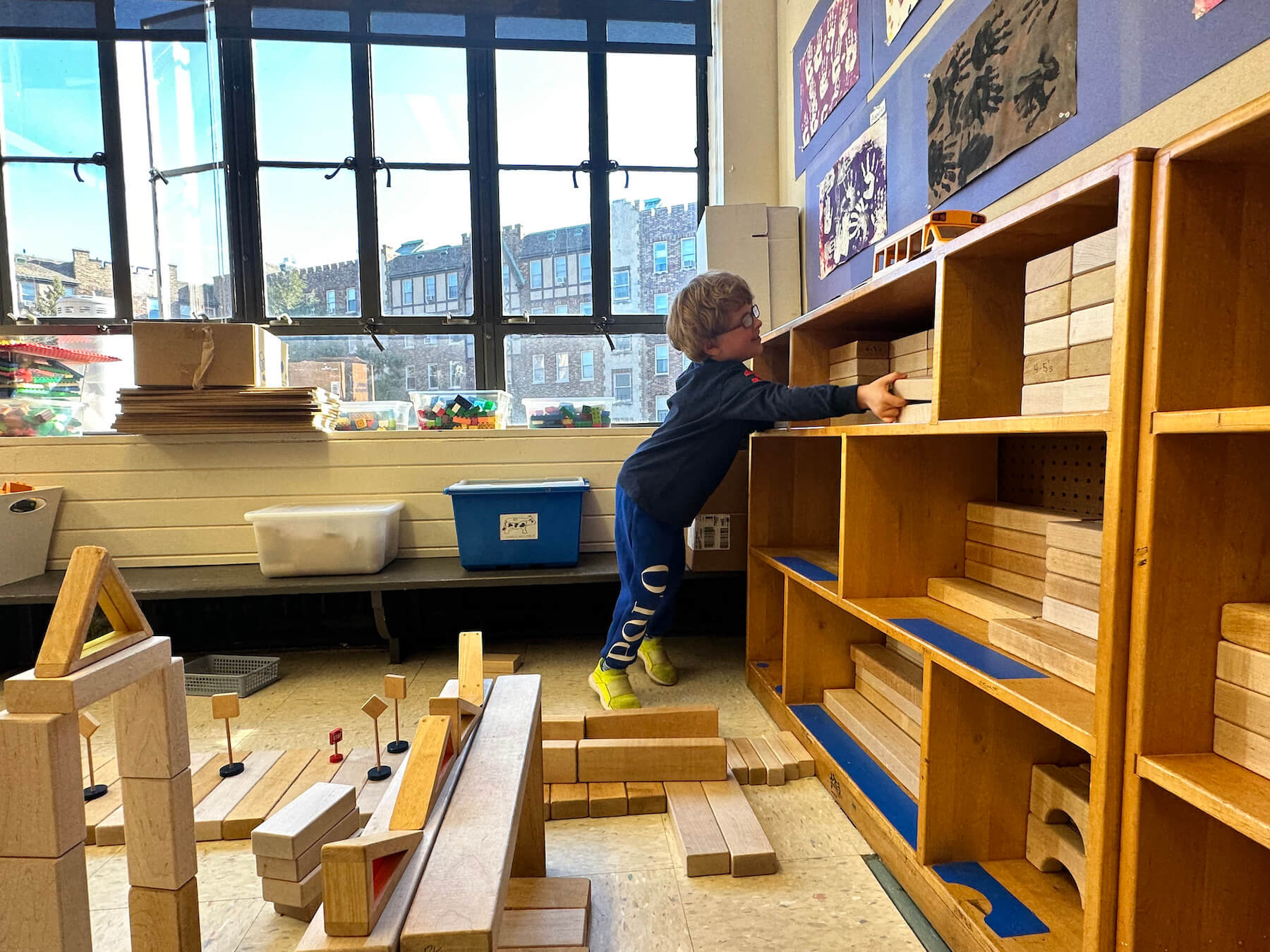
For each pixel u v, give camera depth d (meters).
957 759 1.11
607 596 2.83
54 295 2.93
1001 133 1.53
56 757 0.67
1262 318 0.74
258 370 2.55
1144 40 1.17
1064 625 1.03
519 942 1.01
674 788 1.47
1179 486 0.73
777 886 1.20
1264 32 0.97
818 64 2.54
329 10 2.85
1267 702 0.69
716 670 2.33
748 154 2.96
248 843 1.36
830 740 1.58
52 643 0.68
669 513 1.87
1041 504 1.40
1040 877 1.08
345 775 1.54
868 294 1.44
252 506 2.60
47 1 2.83
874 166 2.12
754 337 1.89
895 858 1.21
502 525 2.43
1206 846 0.77
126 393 2.47
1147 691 0.74
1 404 2.57
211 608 2.72
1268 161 0.72
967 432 1.03
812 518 2.18
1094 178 0.79
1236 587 0.75
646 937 1.08
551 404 2.87
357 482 2.64
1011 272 1.14
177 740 0.84
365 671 2.42
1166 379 0.72
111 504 2.55
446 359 3.04
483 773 0.85
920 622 1.22
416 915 0.59
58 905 0.67
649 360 3.11
